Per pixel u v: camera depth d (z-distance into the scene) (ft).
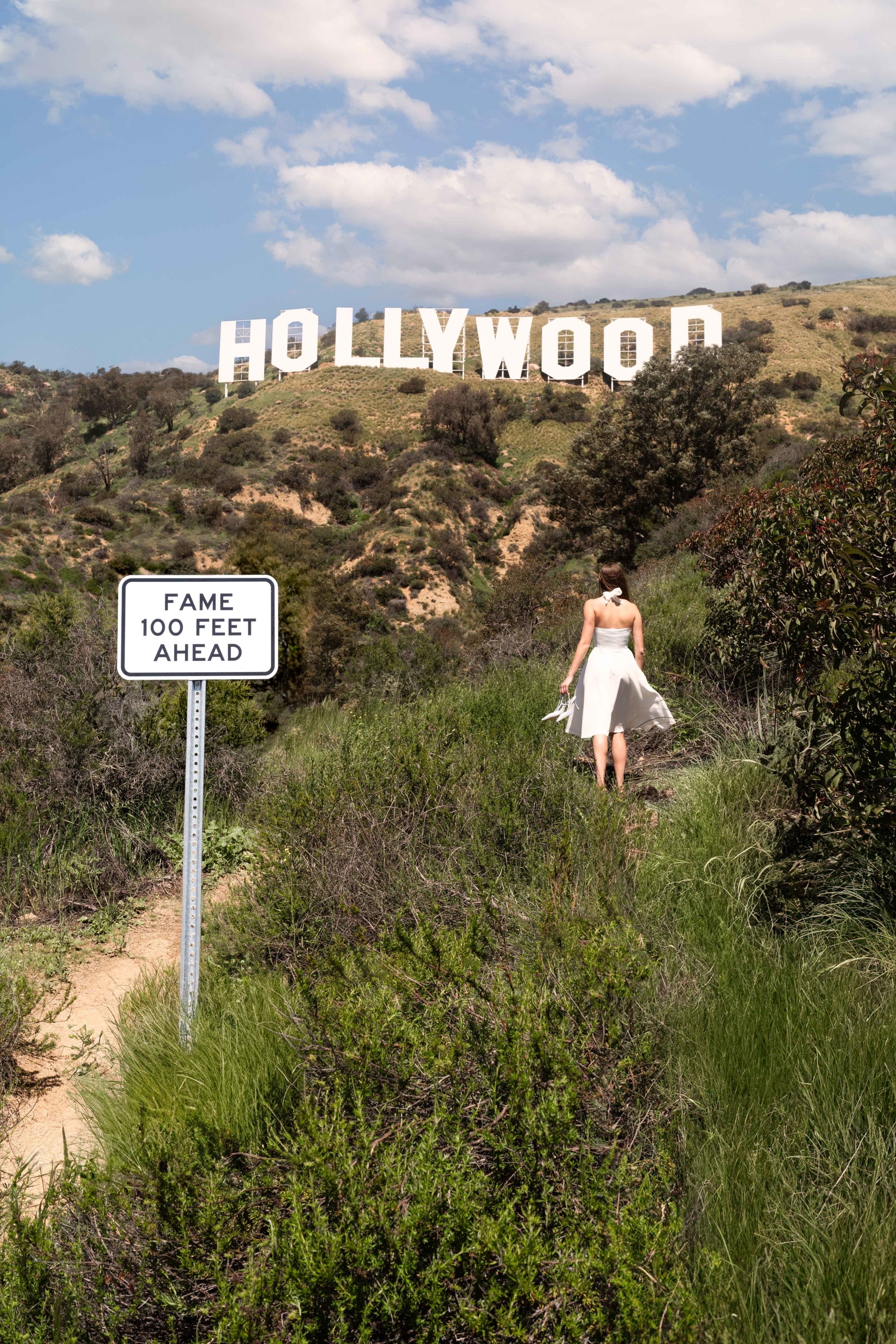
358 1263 5.67
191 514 203.62
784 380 249.96
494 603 79.51
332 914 12.17
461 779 15.10
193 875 10.65
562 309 508.12
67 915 16.48
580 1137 6.81
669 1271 5.43
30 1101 10.48
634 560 92.89
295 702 56.13
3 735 20.34
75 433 336.90
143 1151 7.49
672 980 9.56
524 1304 5.73
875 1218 6.35
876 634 11.30
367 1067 7.61
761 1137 7.32
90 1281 6.49
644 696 18.63
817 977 9.55
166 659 11.27
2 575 152.25
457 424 242.78
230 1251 6.41
